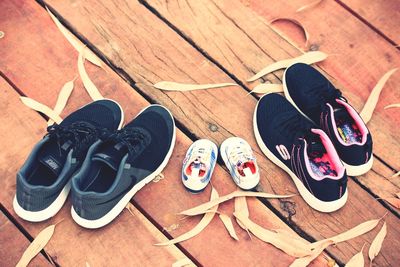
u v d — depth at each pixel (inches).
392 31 57.6
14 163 49.7
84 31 56.2
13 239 46.6
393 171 51.0
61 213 47.6
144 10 57.5
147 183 49.5
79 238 46.8
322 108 50.1
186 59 55.4
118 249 46.6
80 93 53.4
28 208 44.9
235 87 54.5
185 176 47.9
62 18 56.8
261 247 47.2
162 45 56.0
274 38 57.0
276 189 49.8
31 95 52.8
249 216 48.5
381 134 52.7
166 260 46.4
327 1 58.7
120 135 46.1
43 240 46.3
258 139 51.3
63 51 55.2
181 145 51.7
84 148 46.5
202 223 47.6
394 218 49.0
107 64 55.1
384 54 56.4
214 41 56.5
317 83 52.5
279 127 50.3
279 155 49.9
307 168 46.5
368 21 58.1
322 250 46.8
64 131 46.3
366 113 53.2
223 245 47.1
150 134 49.1
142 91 54.0
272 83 54.8
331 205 47.2
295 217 48.6
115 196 44.9
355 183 50.3
